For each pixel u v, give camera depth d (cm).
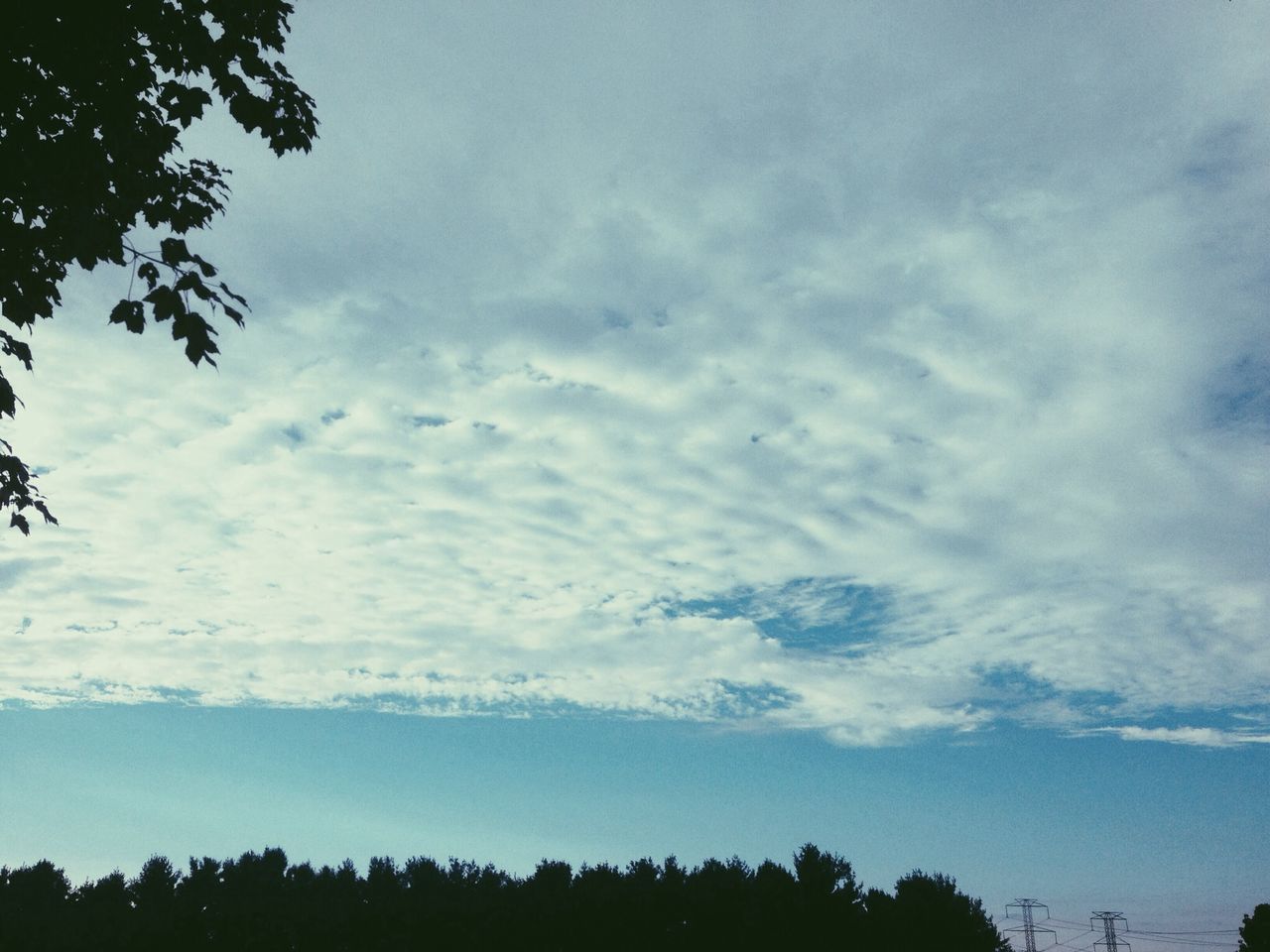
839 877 4684
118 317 908
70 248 968
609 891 4778
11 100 941
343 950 4747
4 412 1091
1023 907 8412
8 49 935
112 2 979
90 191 973
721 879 4747
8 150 926
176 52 1071
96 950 4503
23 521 1271
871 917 4438
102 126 986
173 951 4594
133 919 4662
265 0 1088
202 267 923
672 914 4672
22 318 1065
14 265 1019
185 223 1085
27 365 1104
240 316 941
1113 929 8956
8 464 1211
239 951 4634
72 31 965
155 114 1045
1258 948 6481
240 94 1099
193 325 912
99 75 992
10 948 4425
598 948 4634
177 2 1042
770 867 4806
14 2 906
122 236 977
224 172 1120
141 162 995
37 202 962
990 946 4381
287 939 4738
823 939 4362
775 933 4394
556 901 4775
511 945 4688
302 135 1150
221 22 1066
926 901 4428
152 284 910
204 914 4744
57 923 4566
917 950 4291
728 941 4516
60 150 944
